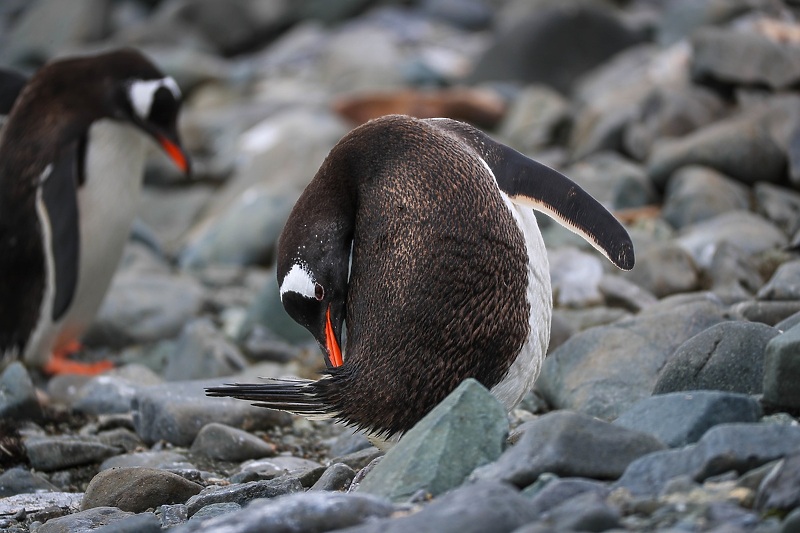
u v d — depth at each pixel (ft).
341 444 31.04
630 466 18.12
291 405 22.41
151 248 59.72
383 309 21.95
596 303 40.06
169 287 50.06
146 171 73.20
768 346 21.16
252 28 116.47
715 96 58.49
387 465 20.02
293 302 23.25
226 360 40.63
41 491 29.55
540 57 86.38
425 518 16.30
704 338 24.40
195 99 94.38
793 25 64.03
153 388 34.47
